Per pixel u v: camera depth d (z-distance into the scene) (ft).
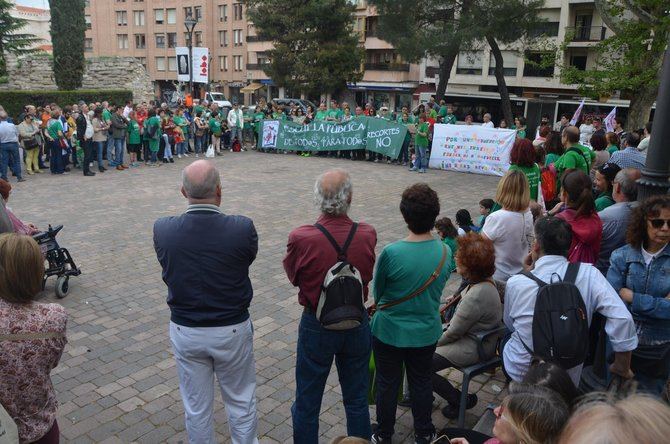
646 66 45.78
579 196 13.33
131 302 21.71
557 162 23.66
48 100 83.66
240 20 216.13
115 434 13.34
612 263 12.24
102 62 99.45
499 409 7.05
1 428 7.68
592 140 26.94
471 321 12.71
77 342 18.25
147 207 37.88
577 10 127.44
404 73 160.56
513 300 10.36
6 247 8.39
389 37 84.84
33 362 8.48
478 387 15.51
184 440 13.19
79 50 90.58
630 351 10.00
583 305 9.59
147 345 18.15
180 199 40.68
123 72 100.17
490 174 53.16
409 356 11.99
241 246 10.56
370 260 10.82
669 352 11.63
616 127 48.37
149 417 14.10
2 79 99.09
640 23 42.68
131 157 55.93
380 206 38.40
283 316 20.47
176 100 132.36
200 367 10.93
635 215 11.85
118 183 46.62
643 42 45.09
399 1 82.69
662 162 14.02
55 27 88.69
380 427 12.33
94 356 17.31
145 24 236.43
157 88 241.35
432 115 59.88
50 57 97.81
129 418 14.03
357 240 10.62
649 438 3.82
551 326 9.43
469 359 12.86
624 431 3.90
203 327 10.58
